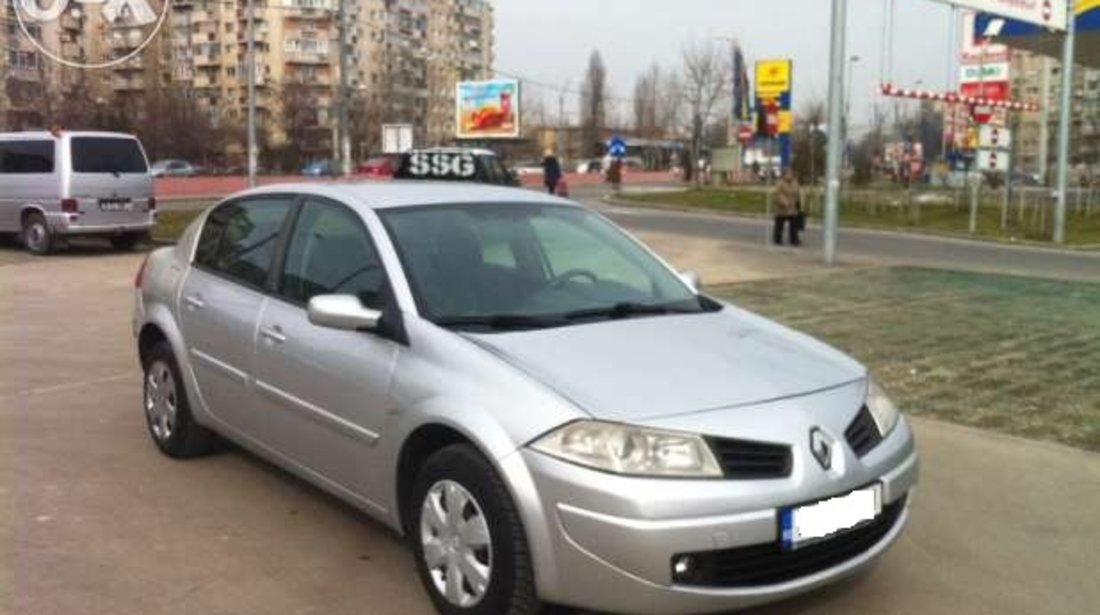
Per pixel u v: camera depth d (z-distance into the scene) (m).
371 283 4.66
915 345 9.95
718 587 3.62
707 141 72.88
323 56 107.00
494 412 3.84
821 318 11.67
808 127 58.00
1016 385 8.19
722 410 3.77
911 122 56.81
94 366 8.73
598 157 107.25
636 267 5.26
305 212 5.29
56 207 18.45
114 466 5.93
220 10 106.56
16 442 6.39
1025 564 4.73
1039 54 35.41
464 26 130.12
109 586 4.36
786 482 3.68
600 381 3.86
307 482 5.34
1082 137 55.34
